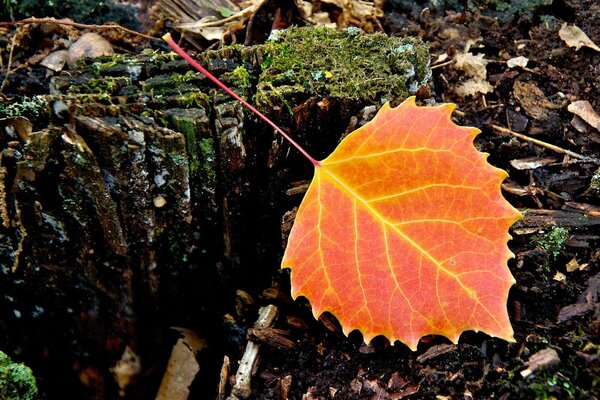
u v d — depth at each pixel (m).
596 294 0.39
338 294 0.37
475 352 0.38
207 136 0.40
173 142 0.40
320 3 0.51
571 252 0.41
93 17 0.52
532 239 0.41
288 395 0.39
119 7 0.52
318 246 0.37
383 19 0.52
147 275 0.43
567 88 0.47
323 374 0.39
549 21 0.50
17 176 0.39
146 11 0.52
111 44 0.51
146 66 0.43
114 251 0.41
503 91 0.48
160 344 0.45
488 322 0.36
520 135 0.46
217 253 0.43
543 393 0.36
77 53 0.49
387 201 0.37
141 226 0.41
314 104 0.41
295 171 0.43
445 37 0.50
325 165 0.37
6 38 0.50
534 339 0.38
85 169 0.39
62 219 0.41
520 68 0.48
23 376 0.39
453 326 0.36
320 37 0.44
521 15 0.51
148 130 0.39
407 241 0.37
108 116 0.40
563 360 0.37
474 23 0.51
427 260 0.36
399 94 0.42
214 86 0.42
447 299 0.36
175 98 0.41
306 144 0.42
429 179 0.37
